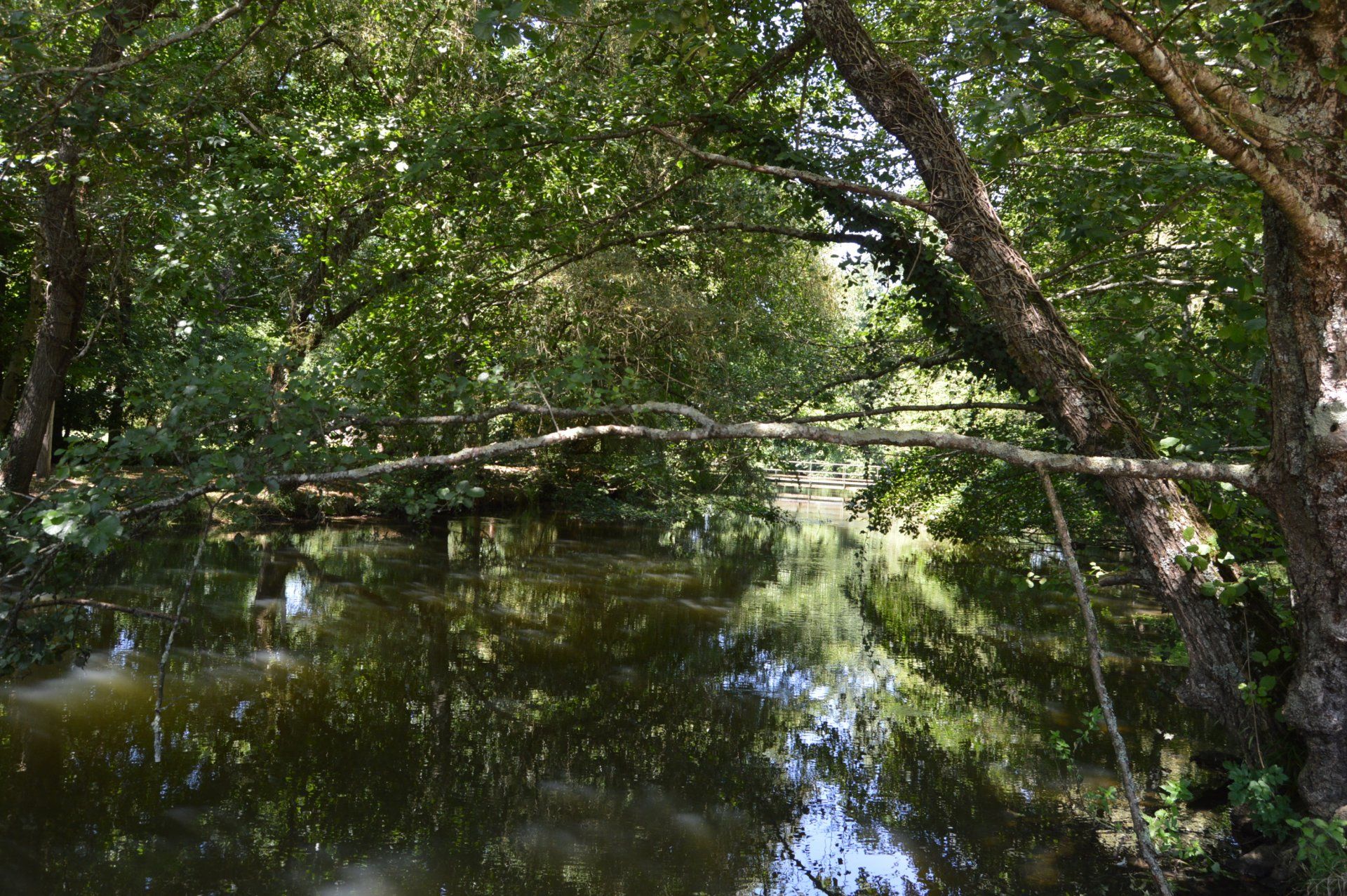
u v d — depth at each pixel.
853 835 6.11
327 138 7.36
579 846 5.87
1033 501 10.09
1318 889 4.71
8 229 10.67
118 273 9.67
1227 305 5.75
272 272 9.49
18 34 5.41
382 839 5.89
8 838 5.60
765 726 8.30
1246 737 5.28
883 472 12.34
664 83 7.87
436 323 8.70
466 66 9.70
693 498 16.88
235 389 4.45
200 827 5.91
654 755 7.55
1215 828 6.00
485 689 9.19
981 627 12.62
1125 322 7.03
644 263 13.09
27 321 12.93
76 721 7.64
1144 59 3.45
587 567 16.84
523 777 7.00
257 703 8.38
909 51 7.82
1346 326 4.20
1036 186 7.80
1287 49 4.18
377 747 7.49
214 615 11.51
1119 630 12.50
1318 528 4.42
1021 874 5.53
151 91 6.66
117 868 5.32
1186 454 5.51
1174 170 5.97
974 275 5.89
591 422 6.17
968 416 11.34
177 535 16.50
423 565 16.00
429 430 8.41
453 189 7.88
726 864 5.64
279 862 5.50
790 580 16.67
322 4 10.33
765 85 8.22
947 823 6.28
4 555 4.09
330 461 4.54
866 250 7.49
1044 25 4.70
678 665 10.28
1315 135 3.73
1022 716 8.62
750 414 11.10
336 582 14.08
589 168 8.38
